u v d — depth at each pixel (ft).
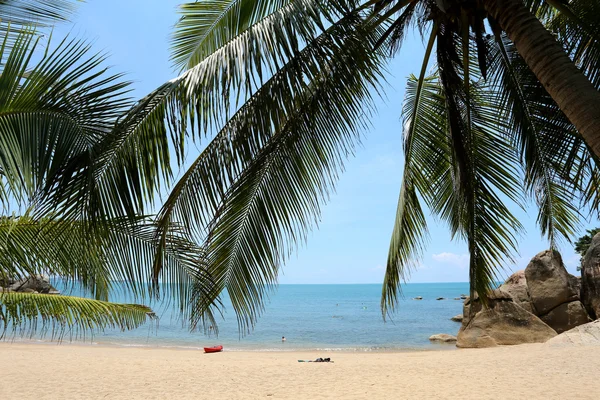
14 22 10.14
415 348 68.95
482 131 21.16
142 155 13.19
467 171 18.69
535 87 18.39
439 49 18.43
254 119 15.15
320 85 16.10
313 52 15.08
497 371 33.19
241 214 16.37
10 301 14.65
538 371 32.17
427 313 148.36
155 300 14.61
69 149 10.54
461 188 19.26
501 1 12.65
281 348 69.62
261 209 16.44
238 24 16.15
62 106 10.44
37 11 10.40
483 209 19.88
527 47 11.87
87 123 11.00
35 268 13.58
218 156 15.51
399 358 45.85
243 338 84.64
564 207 19.60
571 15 13.74
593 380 28.58
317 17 14.16
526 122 19.17
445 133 21.50
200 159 15.71
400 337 85.30
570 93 10.94
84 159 10.98
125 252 14.23
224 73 14.37
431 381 30.89
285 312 160.25
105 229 12.35
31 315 14.88
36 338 67.51
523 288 57.26
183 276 15.29
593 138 10.44
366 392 28.12
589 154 17.04
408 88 23.00
